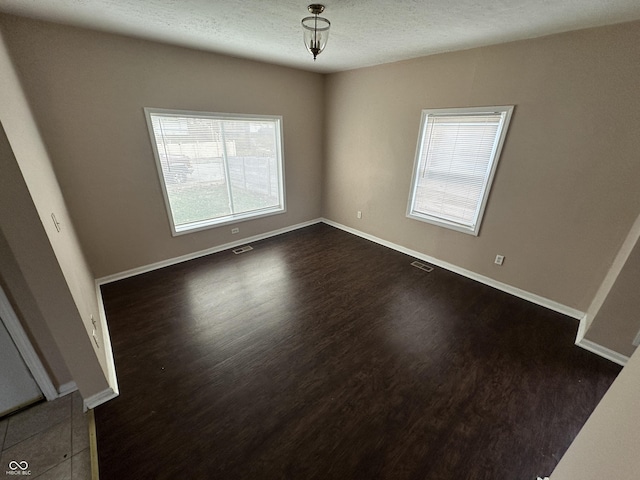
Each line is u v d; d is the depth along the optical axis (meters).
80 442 1.57
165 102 3.05
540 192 2.66
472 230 3.24
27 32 2.23
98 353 1.76
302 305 2.82
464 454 1.53
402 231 4.03
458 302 2.90
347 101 4.19
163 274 3.38
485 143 2.96
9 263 1.45
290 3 1.89
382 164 4.02
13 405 1.68
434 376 2.01
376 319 2.62
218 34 2.57
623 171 2.20
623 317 2.05
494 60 2.67
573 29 2.19
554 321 2.62
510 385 1.94
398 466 1.47
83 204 2.82
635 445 0.64
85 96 2.60
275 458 1.50
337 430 1.64
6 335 1.53
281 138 4.20
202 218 3.85
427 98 3.28
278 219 4.67
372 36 2.50
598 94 2.20
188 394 1.85
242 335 2.39
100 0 1.87
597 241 2.43
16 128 1.48
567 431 1.65
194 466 1.46
